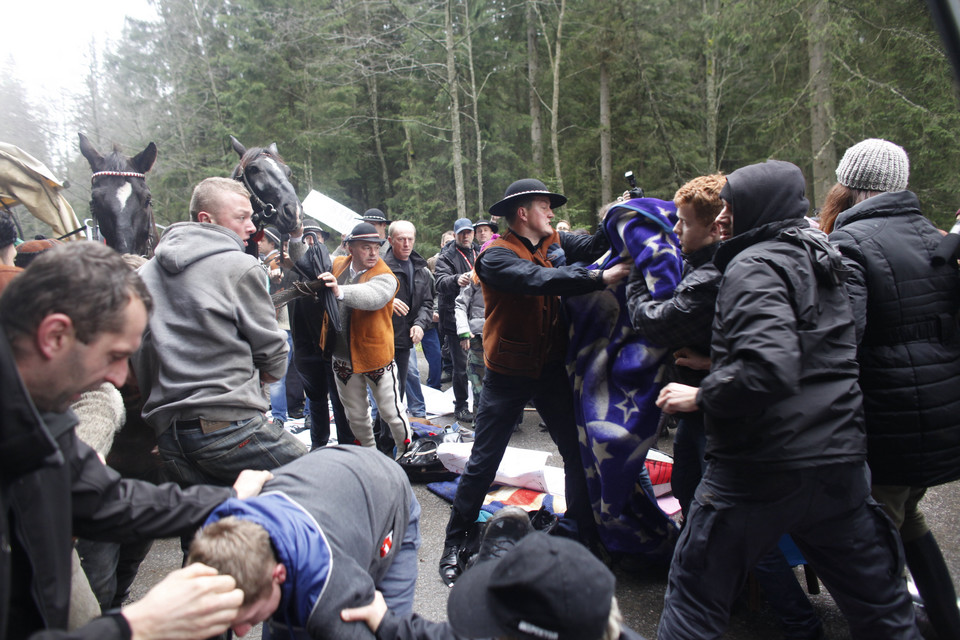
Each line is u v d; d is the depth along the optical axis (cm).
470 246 593
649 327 226
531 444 484
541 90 2203
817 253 169
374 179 2675
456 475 404
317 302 372
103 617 112
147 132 2339
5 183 444
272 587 133
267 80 2323
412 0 1884
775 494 167
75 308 113
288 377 570
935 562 216
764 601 265
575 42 2052
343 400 386
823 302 171
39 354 114
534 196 279
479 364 525
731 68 1858
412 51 1962
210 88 2370
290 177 362
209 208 235
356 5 1903
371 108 2519
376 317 374
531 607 114
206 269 218
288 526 140
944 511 330
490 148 2200
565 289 255
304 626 141
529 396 287
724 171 2138
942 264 200
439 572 294
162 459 225
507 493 361
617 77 2059
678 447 276
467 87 2175
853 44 1179
